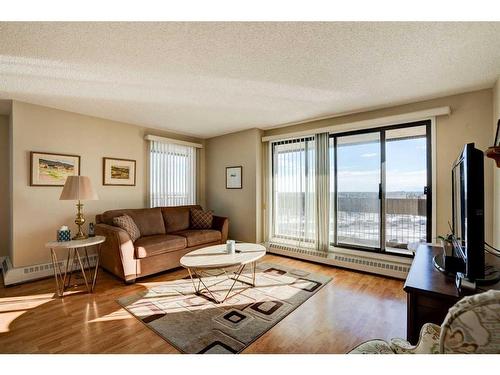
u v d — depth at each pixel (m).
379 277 3.15
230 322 2.06
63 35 1.71
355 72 2.29
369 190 3.49
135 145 4.22
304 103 3.14
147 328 1.98
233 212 4.80
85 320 2.10
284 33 1.70
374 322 2.08
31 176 3.08
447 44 1.82
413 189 3.13
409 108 3.11
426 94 2.82
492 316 0.62
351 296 2.59
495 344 0.62
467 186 1.25
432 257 1.82
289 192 4.26
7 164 3.51
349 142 3.67
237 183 4.73
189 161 5.07
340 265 3.50
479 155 1.26
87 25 1.60
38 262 3.14
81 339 1.83
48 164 3.22
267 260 3.94
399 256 3.21
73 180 2.76
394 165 3.28
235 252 2.86
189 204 5.04
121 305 2.38
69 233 2.79
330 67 2.19
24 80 2.44
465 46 1.85
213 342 1.79
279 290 2.72
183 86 2.61
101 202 3.76
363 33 1.70
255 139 4.44
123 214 3.51
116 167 3.94
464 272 1.38
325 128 3.74
